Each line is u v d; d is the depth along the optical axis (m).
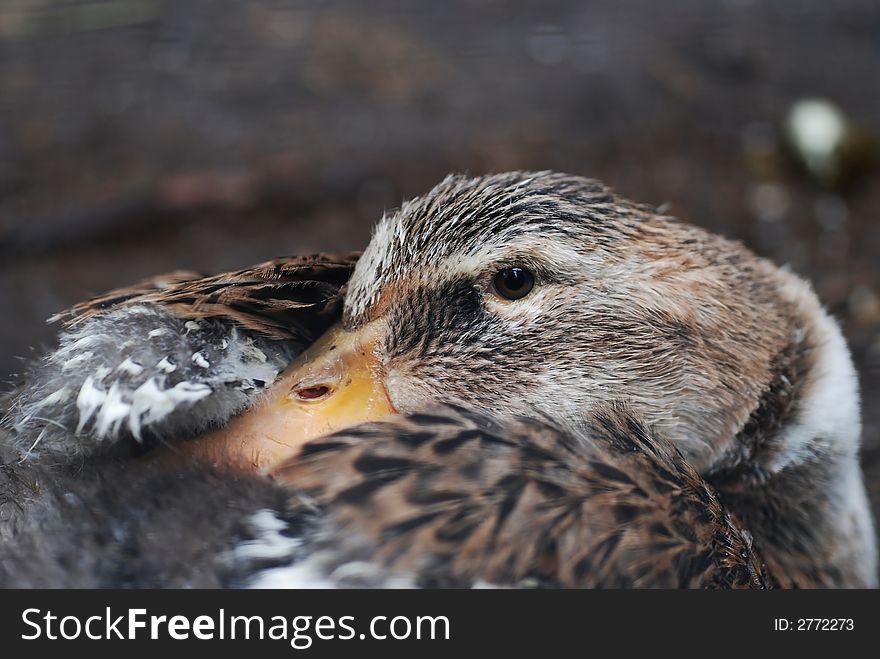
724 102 6.57
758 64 6.91
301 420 2.51
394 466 2.14
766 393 2.95
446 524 2.07
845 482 3.10
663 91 6.59
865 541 3.21
